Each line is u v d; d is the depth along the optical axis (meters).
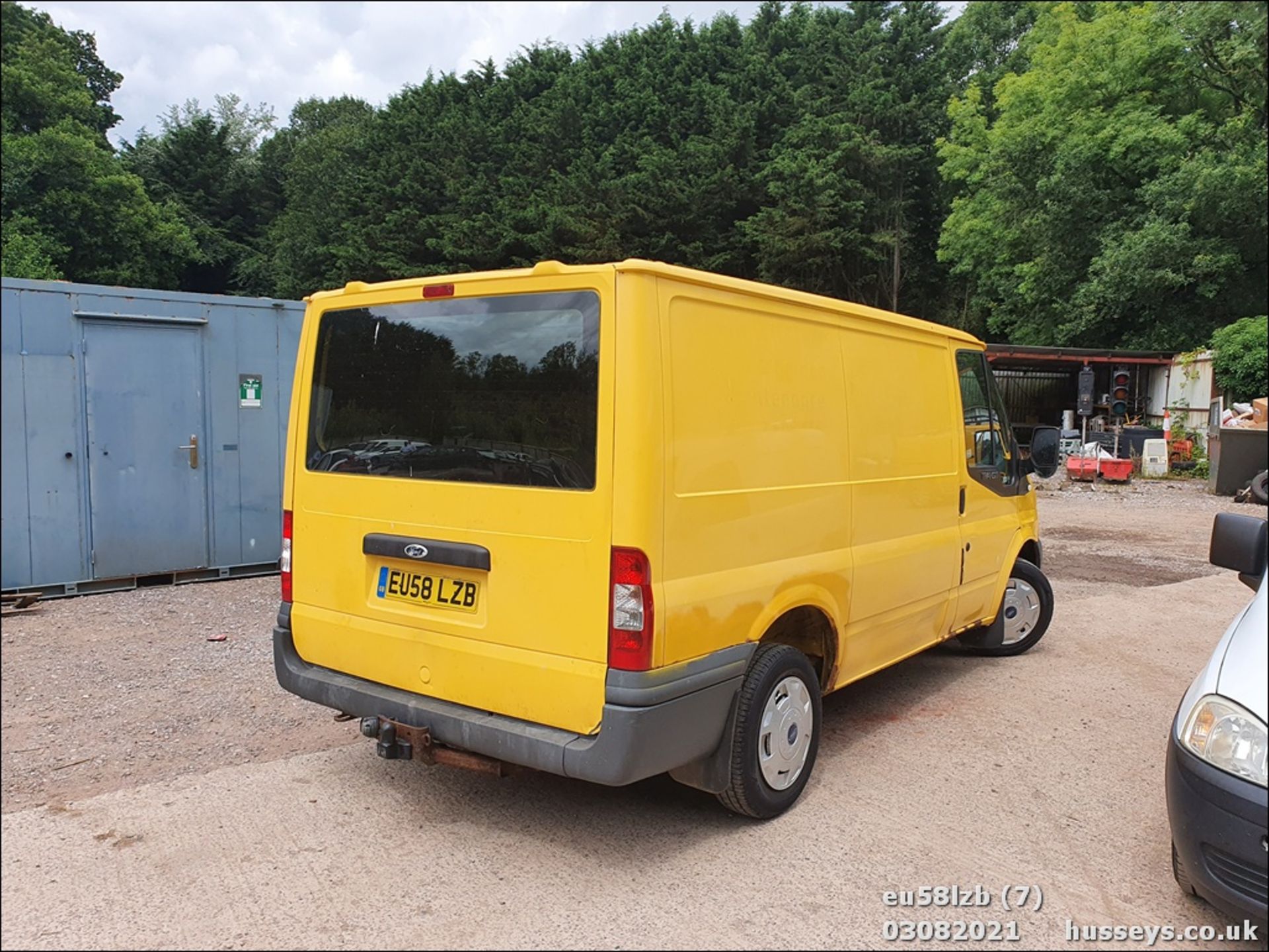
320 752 4.34
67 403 7.16
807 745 3.84
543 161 36.16
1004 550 5.79
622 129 36.03
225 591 7.66
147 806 3.73
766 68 35.62
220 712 4.86
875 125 33.56
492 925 2.90
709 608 3.22
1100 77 26.03
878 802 3.86
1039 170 26.94
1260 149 23.28
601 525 3.01
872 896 3.11
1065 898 3.13
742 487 3.40
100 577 7.39
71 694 5.11
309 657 3.89
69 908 2.97
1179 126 24.70
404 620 3.54
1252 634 3.06
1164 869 3.33
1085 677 5.77
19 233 32.28
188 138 49.38
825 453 3.90
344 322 3.82
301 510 3.91
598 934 2.86
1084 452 19.73
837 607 3.99
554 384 3.15
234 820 3.62
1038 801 3.89
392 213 35.97
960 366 5.30
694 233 32.69
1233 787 2.67
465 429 3.38
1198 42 25.08
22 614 6.77
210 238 47.69
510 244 33.16
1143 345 25.55
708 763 3.44
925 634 4.97
